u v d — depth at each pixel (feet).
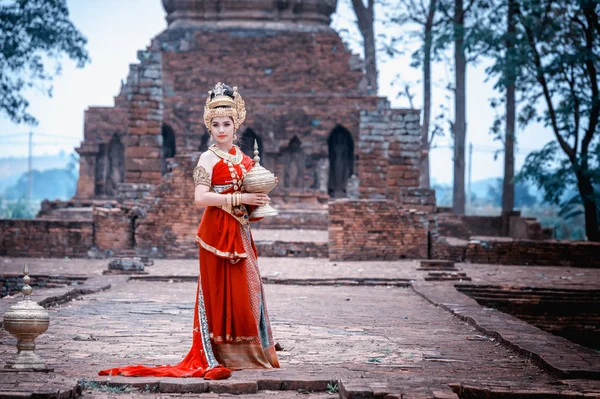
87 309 42.27
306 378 24.95
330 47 141.38
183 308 43.45
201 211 78.64
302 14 144.87
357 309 45.34
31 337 25.13
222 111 27.27
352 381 23.66
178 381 24.27
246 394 24.08
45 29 126.11
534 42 105.09
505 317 40.09
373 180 108.68
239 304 26.55
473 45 110.42
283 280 60.59
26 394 21.31
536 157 108.06
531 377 26.27
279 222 116.67
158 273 62.54
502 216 127.24
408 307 46.70
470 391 23.58
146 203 80.07
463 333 36.47
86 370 26.18
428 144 154.61
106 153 140.77
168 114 134.31
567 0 102.58
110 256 79.82
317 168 132.26
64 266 69.21
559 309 57.82
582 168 101.91
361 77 140.77
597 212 106.52
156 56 93.81
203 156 27.12
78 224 80.48
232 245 26.50
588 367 26.35
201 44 141.69
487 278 64.90
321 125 132.87
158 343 32.04
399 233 79.87
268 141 132.77
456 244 81.66
